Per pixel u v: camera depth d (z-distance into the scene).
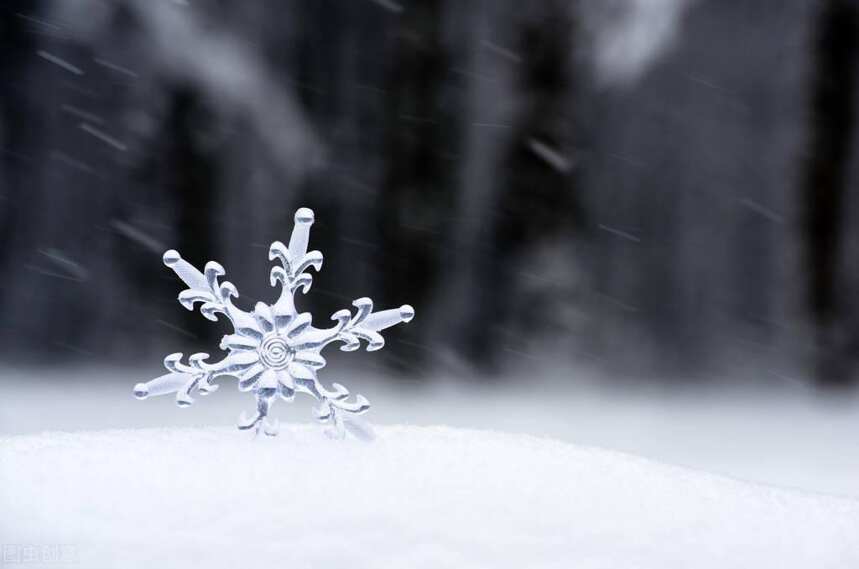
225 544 0.88
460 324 2.84
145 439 0.97
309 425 1.01
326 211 2.86
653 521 0.91
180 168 2.76
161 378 0.98
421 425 1.02
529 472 0.94
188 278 0.98
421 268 2.87
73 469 0.93
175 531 0.89
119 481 0.92
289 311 0.98
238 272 2.81
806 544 0.91
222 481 0.92
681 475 0.96
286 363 0.98
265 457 0.94
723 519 0.92
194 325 2.76
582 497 0.93
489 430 1.01
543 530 0.90
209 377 0.98
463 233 2.87
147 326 2.74
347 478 0.93
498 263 2.87
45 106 2.68
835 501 0.96
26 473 0.92
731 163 2.88
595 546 0.89
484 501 0.92
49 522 0.89
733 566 0.89
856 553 0.91
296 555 0.87
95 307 2.73
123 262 2.75
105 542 0.88
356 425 0.97
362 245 2.86
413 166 2.87
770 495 0.95
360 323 0.99
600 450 0.99
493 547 0.89
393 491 0.92
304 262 0.99
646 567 0.88
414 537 0.89
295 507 0.90
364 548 0.88
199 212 2.79
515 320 2.85
